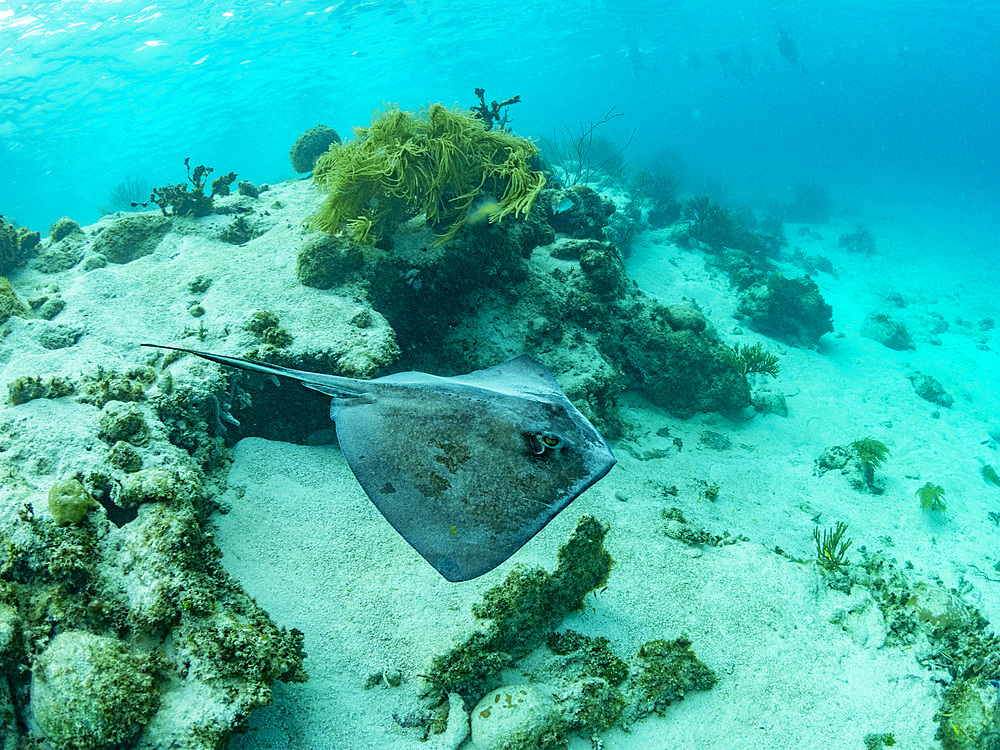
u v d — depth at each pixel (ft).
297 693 14.39
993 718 16.43
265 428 23.70
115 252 31.19
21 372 19.99
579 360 32.12
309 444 24.12
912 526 31.40
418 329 29.91
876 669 18.69
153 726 10.97
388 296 28.17
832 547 25.54
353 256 27.22
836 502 32.50
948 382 53.78
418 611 16.83
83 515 14.08
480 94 40.40
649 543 22.36
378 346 23.24
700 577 21.02
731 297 57.88
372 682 15.08
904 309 79.05
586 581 17.67
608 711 15.61
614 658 16.88
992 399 52.39
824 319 56.59
